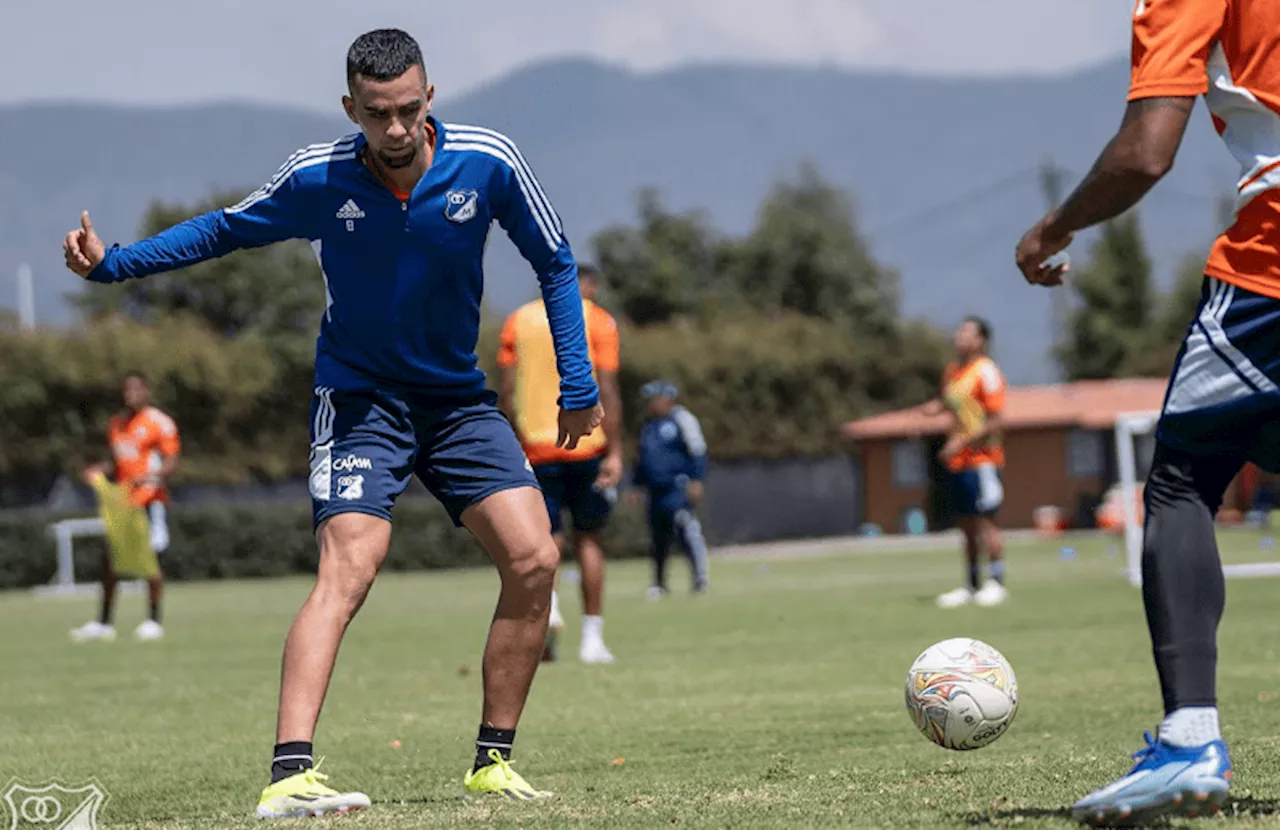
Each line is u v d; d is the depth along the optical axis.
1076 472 115.19
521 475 12.53
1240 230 9.39
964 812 10.29
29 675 28.36
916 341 126.81
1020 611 35.19
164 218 115.06
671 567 79.31
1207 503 9.63
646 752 15.53
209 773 14.95
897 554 82.44
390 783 13.75
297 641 11.66
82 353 90.31
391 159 11.43
